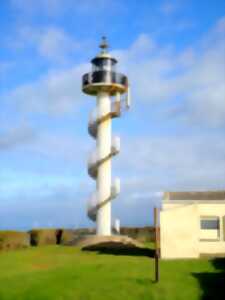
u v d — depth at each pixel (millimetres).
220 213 38625
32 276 29578
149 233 58406
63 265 33875
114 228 52406
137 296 25062
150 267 31922
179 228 37344
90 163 51156
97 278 28438
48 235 54438
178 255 37000
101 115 51156
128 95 51875
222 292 25672
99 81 50719
